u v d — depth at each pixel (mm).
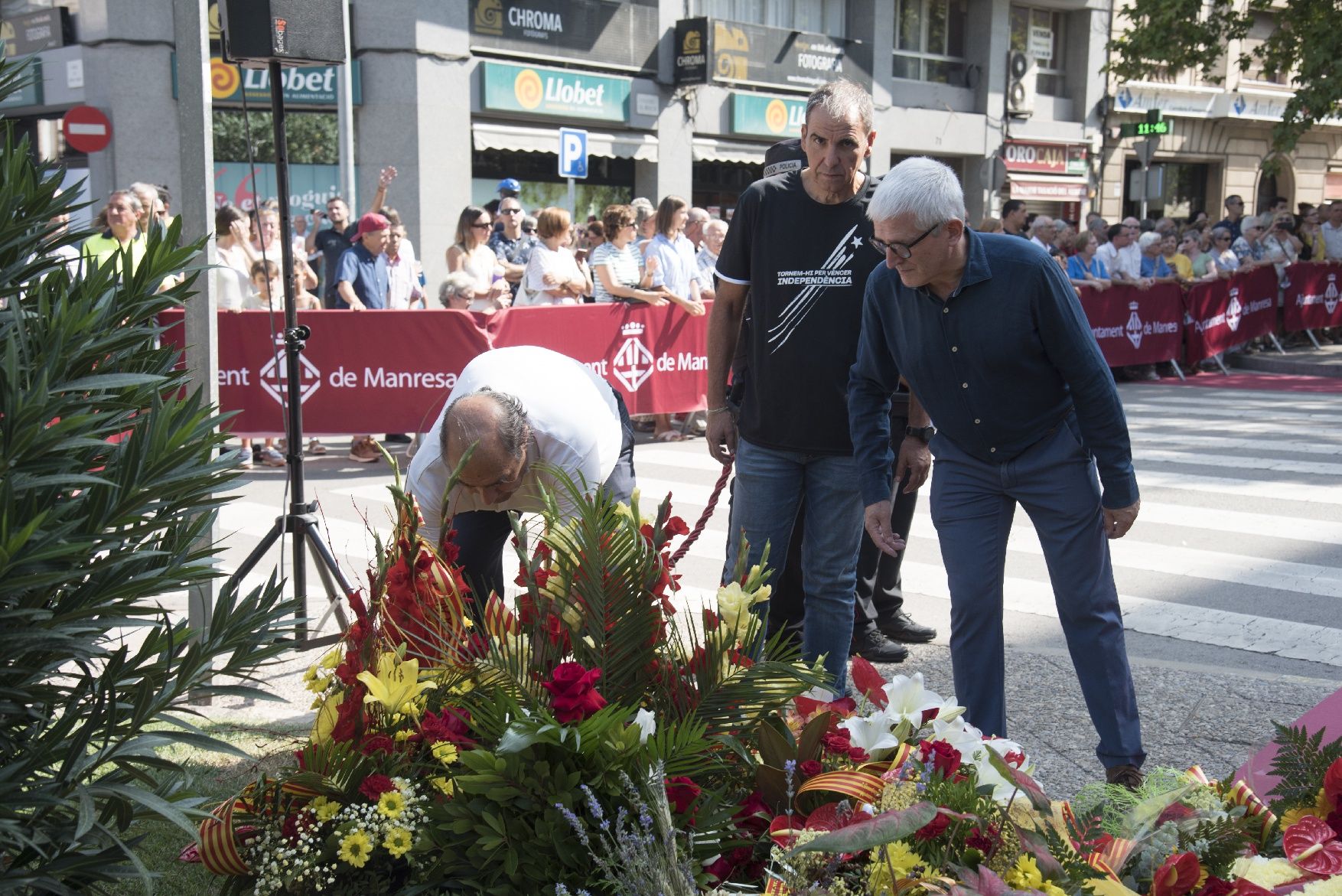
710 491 8180
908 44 24719
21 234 1912
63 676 1908
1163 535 7059
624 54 20016
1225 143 30234
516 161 19562
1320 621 5422
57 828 1853
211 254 4164
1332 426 10992
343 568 5980
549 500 2436
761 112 22016
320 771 2184
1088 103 27328
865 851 1917
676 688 2285
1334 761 2145
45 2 17484
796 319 3670
